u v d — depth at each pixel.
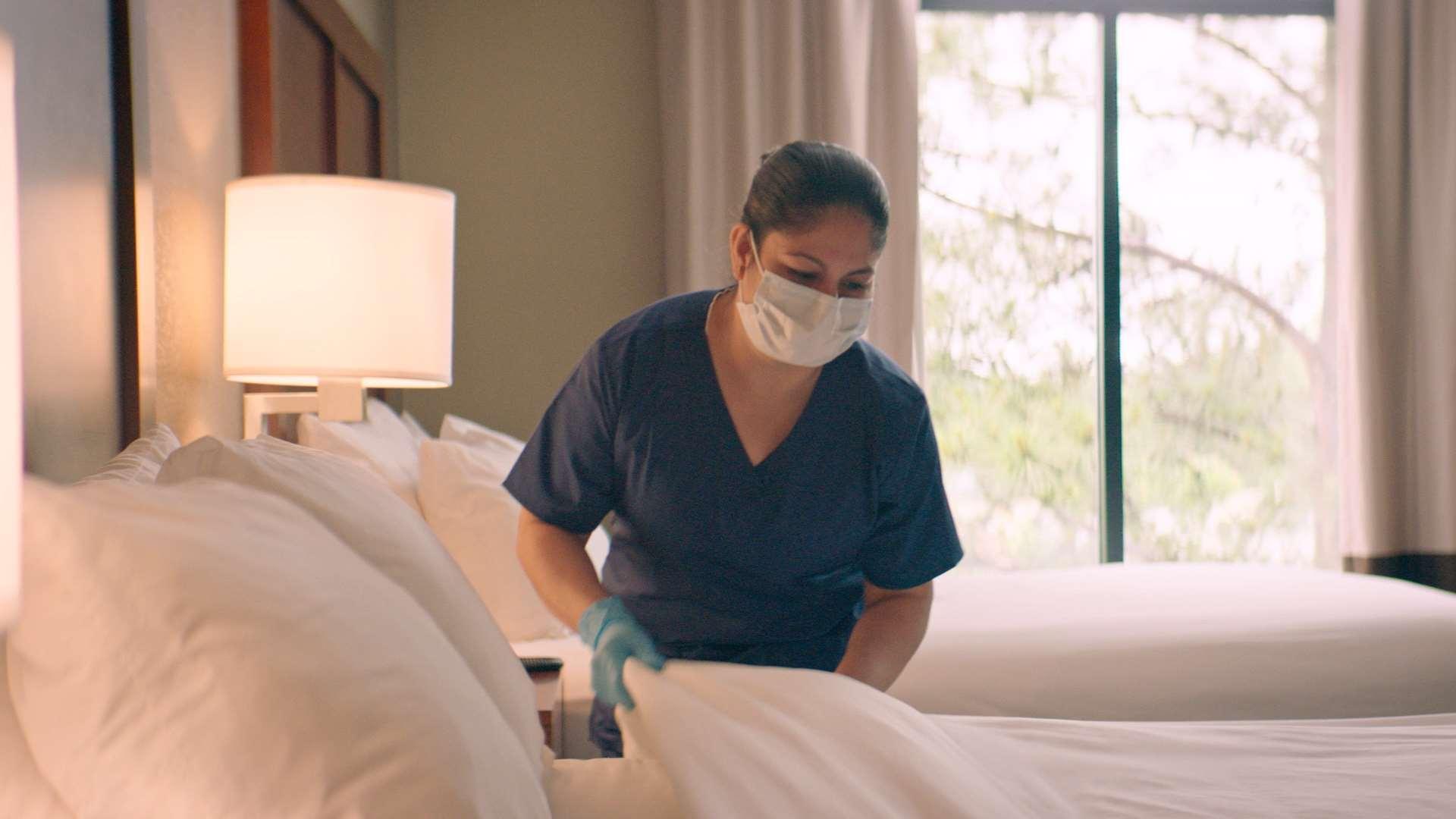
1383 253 4.02
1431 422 4.00
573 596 1.45
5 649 0.83
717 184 3.88
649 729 1.16
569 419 1.50
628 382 1.47
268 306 1.81
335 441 2.21
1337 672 2.13
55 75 1.26
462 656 1.10
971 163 4.23
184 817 0.75
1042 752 1.40
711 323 1.49
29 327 1.18
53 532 0.76
